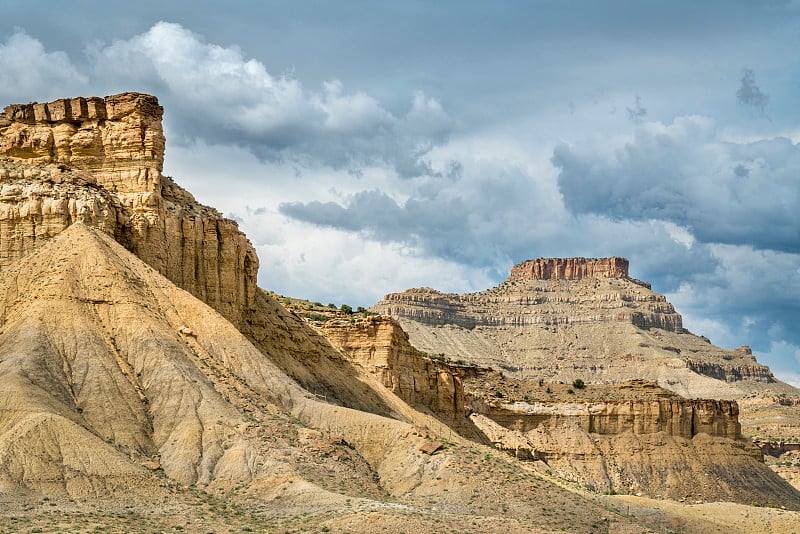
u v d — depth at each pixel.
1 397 176.25
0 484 161.88
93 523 156.50
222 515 169.50
